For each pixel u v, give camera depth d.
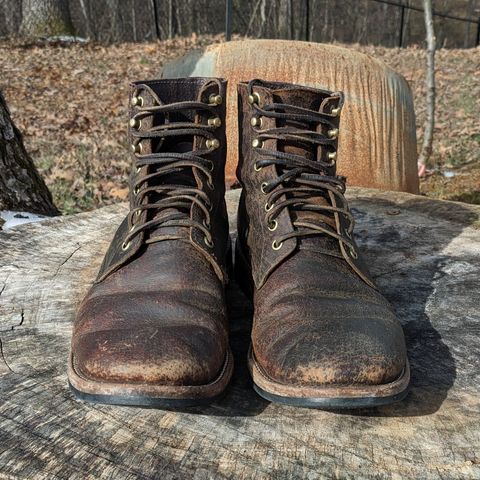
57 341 1.25
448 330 1.31
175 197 1.16
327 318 1.01
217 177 1.27
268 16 20.11
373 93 3.01
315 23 23.73
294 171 1.19
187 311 1.02
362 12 23.84
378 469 0.89
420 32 23.62
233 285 1.47
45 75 8.55
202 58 3.05
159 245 1.14
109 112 6.46
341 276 1.12
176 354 0.92
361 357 0.93
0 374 1.12
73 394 0.97
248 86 1.25
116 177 4.32
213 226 1.23
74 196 3.93
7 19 17.77
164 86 1.21
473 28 24.78
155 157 1.18
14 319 1.34
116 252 1.19
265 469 0.89
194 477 0.87
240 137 1.34
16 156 2.62
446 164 5.05
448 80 8.92
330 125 1.24
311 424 0.98
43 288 1.51
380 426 0.98
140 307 1.02
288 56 2.95
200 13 20.91
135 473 0.87
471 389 1.09
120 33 21.33
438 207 2.14
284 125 1.22
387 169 3.11
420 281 1.56
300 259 1.14
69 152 4.88
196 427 0.97
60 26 13.38
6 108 2.62
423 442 0.95
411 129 3.25
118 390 0.91
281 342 0.98
